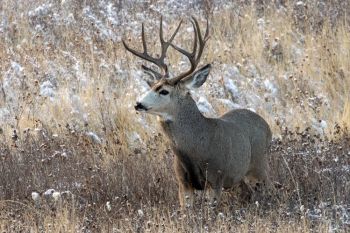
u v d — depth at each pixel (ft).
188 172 107.24
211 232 98.68
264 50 189.16
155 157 129.70
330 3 210.79
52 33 194.29
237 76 177.37
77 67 173.68
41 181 121.39
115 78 170.71
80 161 129.39
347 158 128.36
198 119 105.81
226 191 115.44
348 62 182.80
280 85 176.76
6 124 150.00
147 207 109.29
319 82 176.76
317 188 117.19
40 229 102.01
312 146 135.23
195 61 106.42
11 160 128.88
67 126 143.23
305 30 200.44
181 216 103.71
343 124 152.05
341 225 102.63
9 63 178.40
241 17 202.90
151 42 190.39
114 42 188.24
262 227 99.66
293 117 158.20
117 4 213.46
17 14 204.85
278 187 115.85
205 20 204.44
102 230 101.14
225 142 106.93
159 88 104.22
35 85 166.50
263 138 115.55
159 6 214.07
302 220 101.55
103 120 147.74
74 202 110.73
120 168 124.98
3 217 106.22
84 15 202.28
